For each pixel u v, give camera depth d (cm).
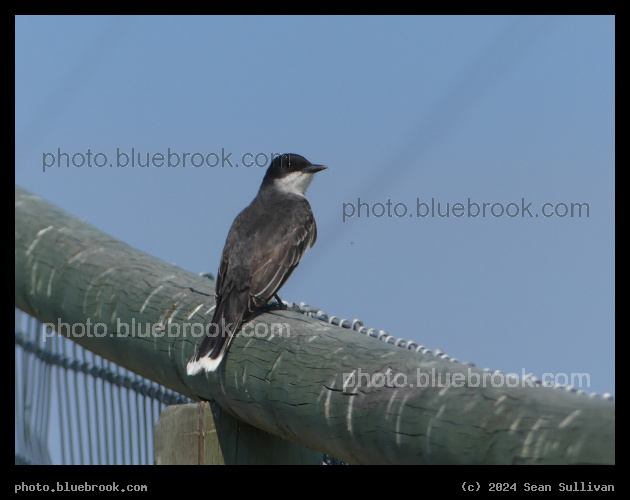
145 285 602
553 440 358
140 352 599
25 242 664
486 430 379
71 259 640
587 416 355
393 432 421
